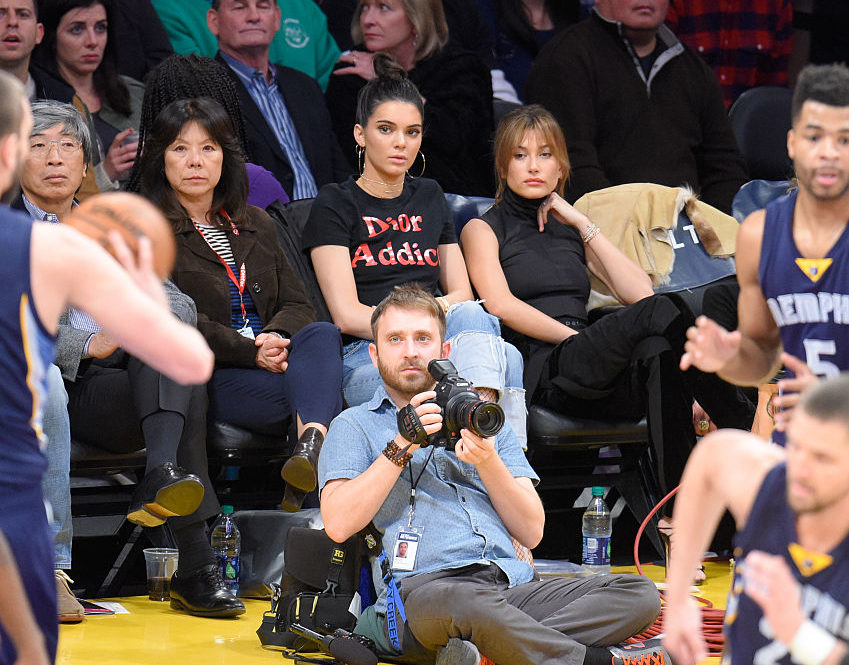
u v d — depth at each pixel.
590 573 14.26
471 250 16.98
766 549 6.69
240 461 15.02
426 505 11.70
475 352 14.05
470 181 20.81
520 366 14.59
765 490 6.70
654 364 15.27
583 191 19.58
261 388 14.48
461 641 10.85
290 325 14.95
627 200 18.12
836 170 8.48
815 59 26.34
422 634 11.12
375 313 12.09
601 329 15.54
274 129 19.73
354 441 11.80
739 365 9.47
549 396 16.11
